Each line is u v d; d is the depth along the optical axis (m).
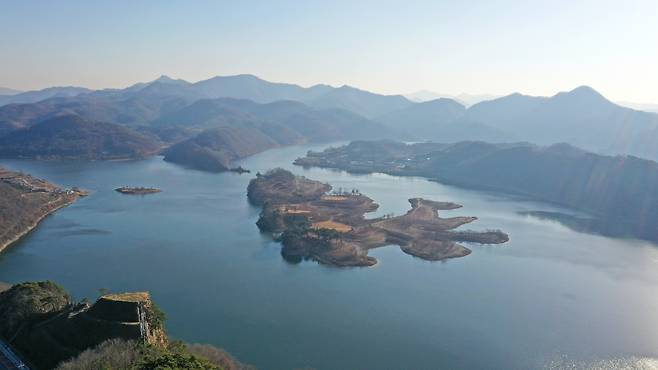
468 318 191.00
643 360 166.00
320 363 155.25
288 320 182.62
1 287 187.75
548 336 179.38
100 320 143.00
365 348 165.50
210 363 117.06
